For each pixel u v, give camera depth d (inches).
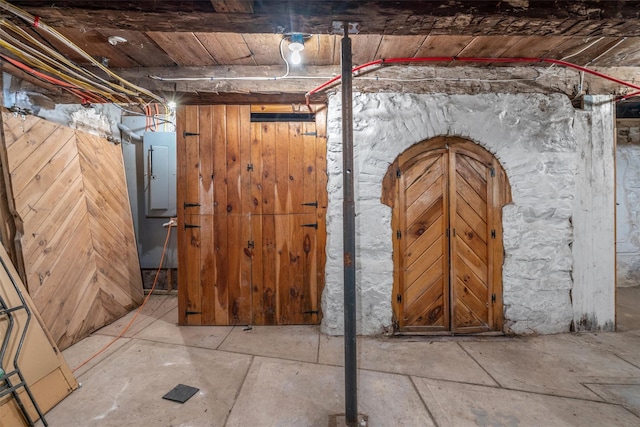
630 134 173.2
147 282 161.6
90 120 135.9
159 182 157.2
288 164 117.6
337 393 77.0
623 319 123.0
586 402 72.9
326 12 61.1
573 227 109.6
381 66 107.6
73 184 114.3
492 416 68.6
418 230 109.6
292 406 72.1
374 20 63.5
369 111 107.6
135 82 104.6
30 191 96.2
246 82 106.3
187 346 101.5
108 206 133.9
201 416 68.8
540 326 109.0
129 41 88.5
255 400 74.2
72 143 117.0
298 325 118.3
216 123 117.3
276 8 60.2
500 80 108.5
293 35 81.4
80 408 71.4
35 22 62.9
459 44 93.2
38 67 87.0
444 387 78.9
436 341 104.6
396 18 62.8
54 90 105.1
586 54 100.7
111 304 125.0
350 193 65.2
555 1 61.9
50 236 101.1
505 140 107.6
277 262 118.2
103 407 71.7
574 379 82.1
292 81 106.9
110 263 129.0
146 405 72.4
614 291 111.2
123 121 160.9
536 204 108.1
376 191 107.8
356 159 107.9
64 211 108.3
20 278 85.1
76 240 112.0
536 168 108.0
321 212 117.5
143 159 158.4
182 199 118.0
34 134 100.3
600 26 66.0
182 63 103.3
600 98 110.3
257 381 81.9
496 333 108.9
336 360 92.6
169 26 65.8
